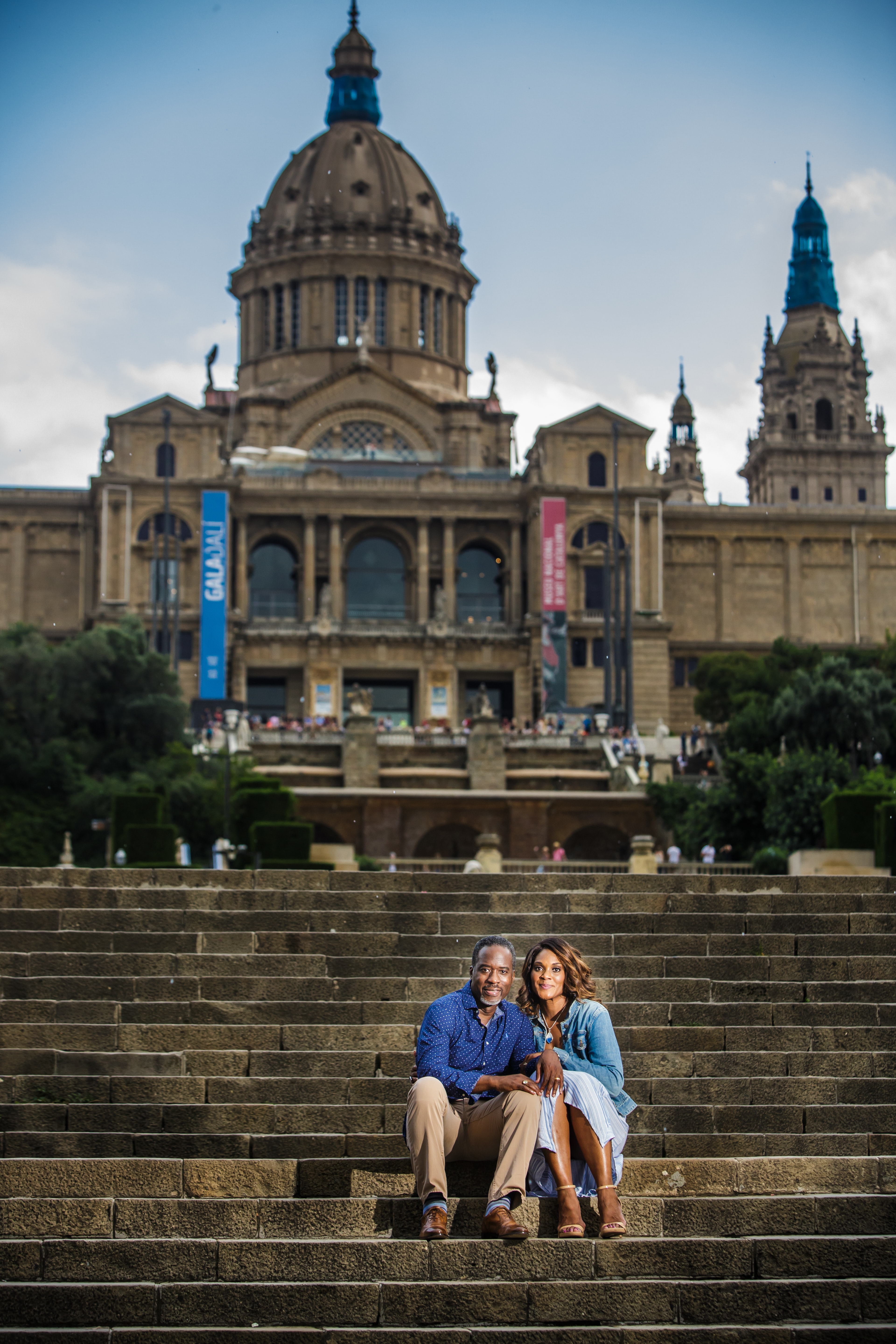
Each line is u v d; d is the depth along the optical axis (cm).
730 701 10244
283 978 2116
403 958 2175
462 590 12388
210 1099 1892
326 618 11462
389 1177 1700
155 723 8038
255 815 6525
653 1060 1953
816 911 2459
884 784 6462
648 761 8875
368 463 12750
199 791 7000
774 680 10331
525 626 11612
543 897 2438
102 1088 1891
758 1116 1844
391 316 13762
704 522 12588
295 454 12150
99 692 8044
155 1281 1566
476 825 7988
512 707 11825
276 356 13700
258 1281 1566
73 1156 1780
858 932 2361
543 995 1712
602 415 12025
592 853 8188
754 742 8575
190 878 2542
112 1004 2039
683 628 12494
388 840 7900
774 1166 1731
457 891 2625
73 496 12162
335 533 11981
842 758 6975
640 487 11869
